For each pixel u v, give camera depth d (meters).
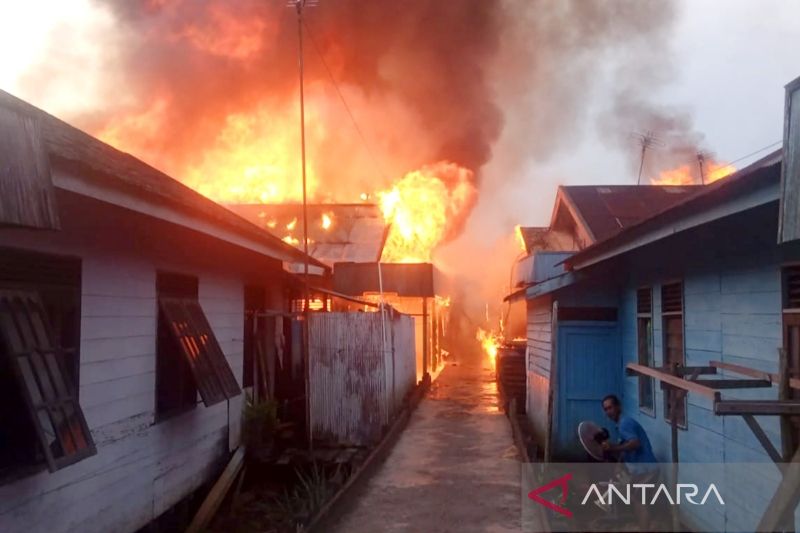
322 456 9.58
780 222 3.56
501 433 11.87
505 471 9.05
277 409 10.94
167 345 7.68
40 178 3.96
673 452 4.65
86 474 5.87
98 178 5.09
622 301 9.76
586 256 8.81
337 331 10.62
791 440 4.43
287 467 9.57
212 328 9.02
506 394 15.11
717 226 5.76
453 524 6.84
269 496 9.01
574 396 9.81
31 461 5.14
